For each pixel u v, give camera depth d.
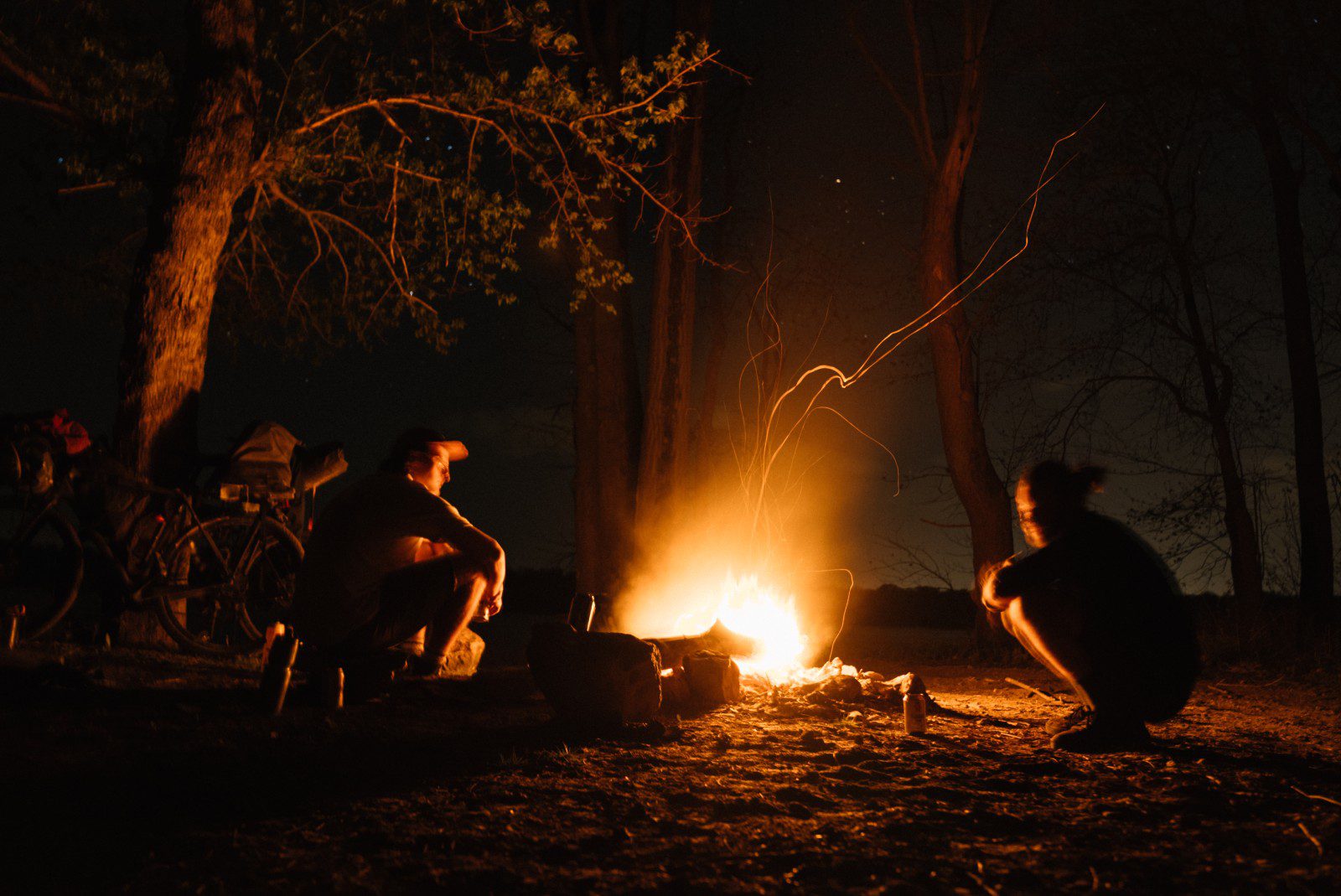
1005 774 4.44
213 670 7.29
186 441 8.94
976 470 13.70
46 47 9.84
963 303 14.07
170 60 10.47
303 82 10.52
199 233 8.99
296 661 5.80
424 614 5.84
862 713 5.95
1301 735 6.14
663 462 14.12
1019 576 5.15
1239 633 12.79
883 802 3.93
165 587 8.19
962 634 17.11
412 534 5.65
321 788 3.96
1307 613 13.27
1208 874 3.12
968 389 13.79
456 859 3.16
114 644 8.29
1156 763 4.69
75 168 9.70
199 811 3.61
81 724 4.89
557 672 5.36
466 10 10.57
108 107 9.54
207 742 4.66
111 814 3.54
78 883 2.90
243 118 9.17
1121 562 5.10
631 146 12.41
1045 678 9.77
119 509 8.17
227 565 8.43
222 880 2.93
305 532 8.88
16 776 3.96
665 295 14.20
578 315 14.59
